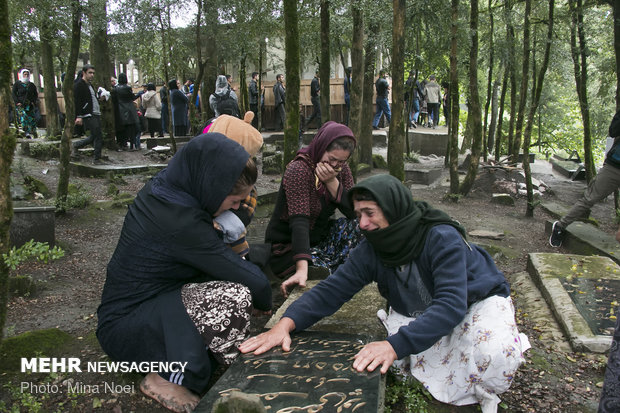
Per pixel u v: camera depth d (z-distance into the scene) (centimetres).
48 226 507
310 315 251
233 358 242
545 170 1235
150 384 247
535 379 279
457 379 234
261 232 593
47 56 1135
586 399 260
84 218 634
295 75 430
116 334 244
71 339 316
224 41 991
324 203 344
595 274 418
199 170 242
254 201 301
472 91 834
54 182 798
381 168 1160
